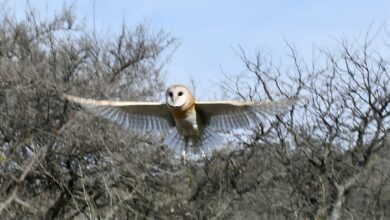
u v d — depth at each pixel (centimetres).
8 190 1922
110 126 1864
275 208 2172
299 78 2069
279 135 2061
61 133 1903
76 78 2036
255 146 2098
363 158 2016
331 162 1991
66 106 1889
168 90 1079
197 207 2078
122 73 2180
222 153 2080
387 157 2103
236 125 1073
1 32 2102
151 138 1925
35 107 1945
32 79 1894
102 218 1977
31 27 2164
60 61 2080
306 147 2064
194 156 1102
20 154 1944
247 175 2161
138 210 2044
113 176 2006
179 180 2067
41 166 1858
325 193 2022
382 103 1961
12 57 2128
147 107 1078
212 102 1070
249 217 2175
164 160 2000
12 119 1922
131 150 1961
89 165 2017
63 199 2067
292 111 1992
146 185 2033
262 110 1048
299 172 2128
